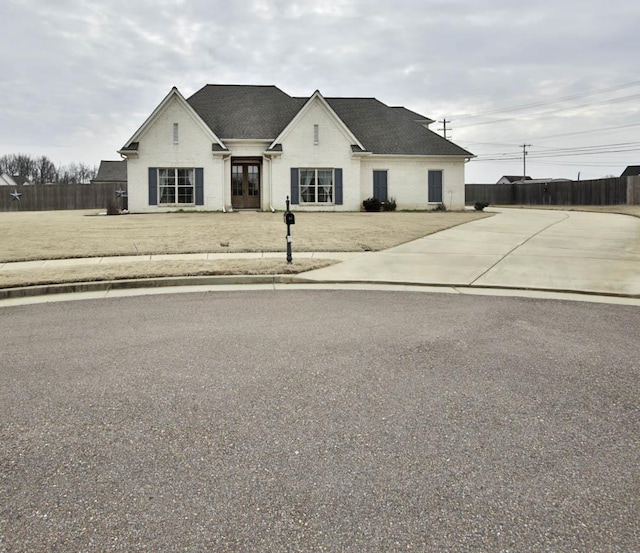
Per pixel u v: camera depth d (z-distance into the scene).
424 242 13.28
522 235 14.57
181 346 5.20
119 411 3.60
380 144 26.44
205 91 26.98
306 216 21.42
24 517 2.39
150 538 2.26
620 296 7.93
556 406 3.67
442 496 2.56
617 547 2.19
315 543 2.23
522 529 2.31
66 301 7.73
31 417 3.50
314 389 3.98
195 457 2.95
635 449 3.04
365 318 6.42
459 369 4.46
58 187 32.88
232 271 9.42
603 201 30.36
